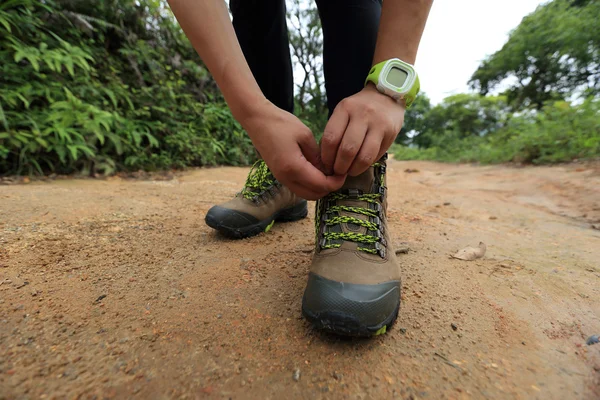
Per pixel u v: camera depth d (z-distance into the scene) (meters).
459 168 5.36
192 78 4.40
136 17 3.59
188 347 0.61
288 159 0.60
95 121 2.49
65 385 0.51
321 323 0.61
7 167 2.26
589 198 2.09
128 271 0.90
